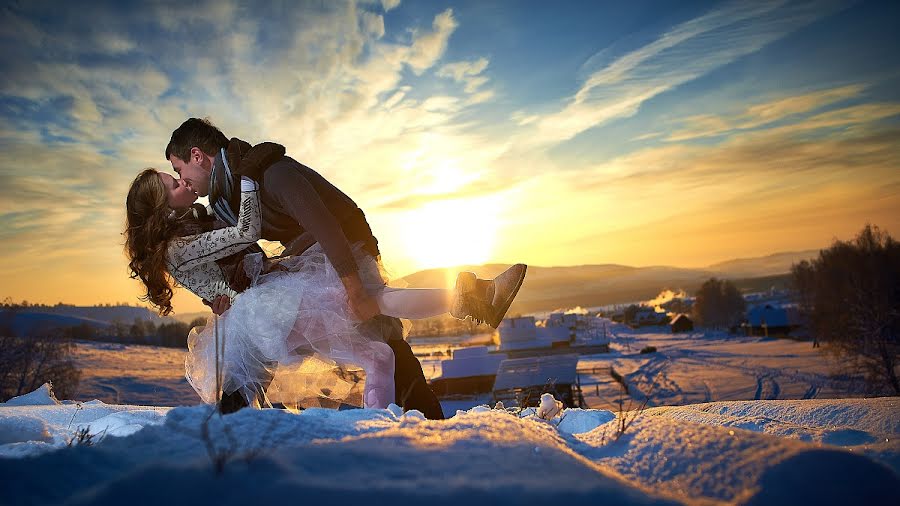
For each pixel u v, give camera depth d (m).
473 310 2.49
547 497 0.90
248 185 2.56
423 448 1.17
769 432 2.06
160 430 1.32
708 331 156.38
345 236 2.72
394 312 2.58
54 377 41.19
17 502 0.94
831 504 1.03
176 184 2.71
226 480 0.88
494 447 1.20
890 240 66.88
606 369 81.88
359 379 2.71
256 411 1.45
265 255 2.81
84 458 1.10
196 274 2.63
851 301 51.81
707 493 1.15
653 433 1.44
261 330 2.45
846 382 52.75
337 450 1.08
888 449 1.66
